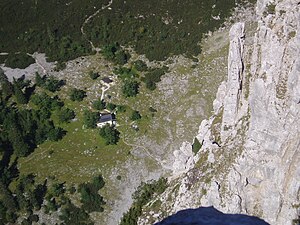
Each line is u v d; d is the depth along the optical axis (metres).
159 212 101.38
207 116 137.62
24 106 142.12
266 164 84.00
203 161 98.12
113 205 115.81
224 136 99.19
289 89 79.88
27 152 128.50
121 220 107.69
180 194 97.44
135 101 143.25
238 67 95.00
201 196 92.69
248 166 86.50
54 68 155.75
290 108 79.38
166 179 115.19
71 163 126.19
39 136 131.50
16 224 112.31
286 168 81.00
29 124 133.00
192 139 131.50
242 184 87.19
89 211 114.12
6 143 129.62
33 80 151.50
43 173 123.75
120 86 148.12
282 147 82.00
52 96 144.75
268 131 82.75
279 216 83.00
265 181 85.38
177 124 136.12
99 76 152.00
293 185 79.75
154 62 156.50
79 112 139.88
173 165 115.69
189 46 158.88
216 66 152.75
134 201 114.19
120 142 131.38
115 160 126.56
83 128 134.88
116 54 158.88
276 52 82.69
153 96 144.75
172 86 147.50
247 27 120.00
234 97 96.62
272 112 81.25
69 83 149.88
